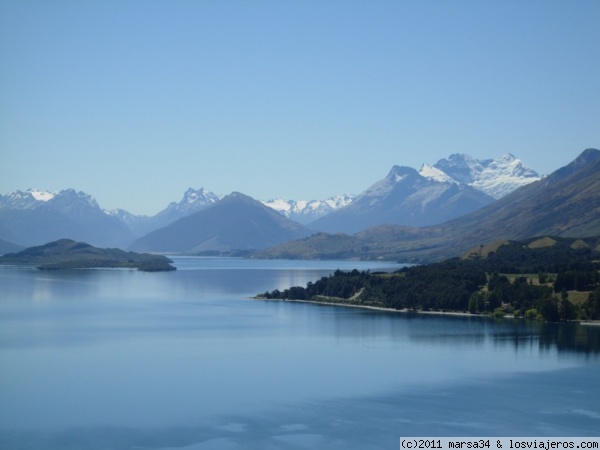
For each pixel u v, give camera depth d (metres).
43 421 188.25
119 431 180.88
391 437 176.00
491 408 197.62
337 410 196.50
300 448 169.50
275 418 190.00
